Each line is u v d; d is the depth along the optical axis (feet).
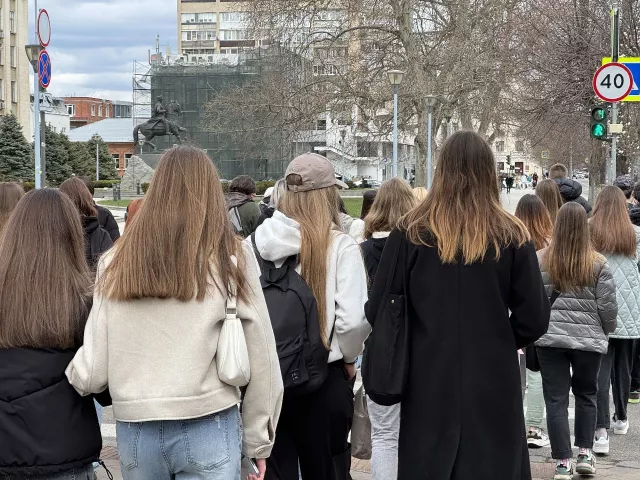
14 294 10.90
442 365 11.98
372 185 239.09
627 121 93.97
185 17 445.37
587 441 20.72
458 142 12.30
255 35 132.46
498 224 12.10
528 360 21.02
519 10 120.26
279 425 14.01
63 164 245.45
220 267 10.57
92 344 10.65
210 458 10.38
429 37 136.05
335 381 14.10
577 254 19.90
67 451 10.89
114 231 28.50
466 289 12.01
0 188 21.36
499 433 11.92
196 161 10.85
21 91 274.16
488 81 124.67
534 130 118.93
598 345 20.12
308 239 13.89
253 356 10.82
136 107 316.81
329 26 133.39
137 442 10.37
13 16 268.41
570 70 93.91
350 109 130.62
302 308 13.62
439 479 11.88
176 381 10.28
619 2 90.33
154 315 10.44
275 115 133.28
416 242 12.21
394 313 12.28
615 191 23.73
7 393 10.78
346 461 14.46
